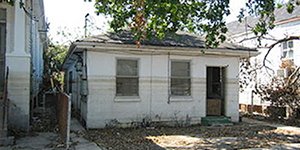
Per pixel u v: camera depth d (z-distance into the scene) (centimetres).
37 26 1895
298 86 1512
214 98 1529
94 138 1050
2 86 1135
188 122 1378
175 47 1320
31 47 1423
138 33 1058
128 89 1302
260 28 985
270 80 1781
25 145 927
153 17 1002
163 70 1352
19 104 1130
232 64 1474
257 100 1877
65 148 892
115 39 1271
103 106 1256
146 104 1321
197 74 1405
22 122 1130
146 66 1327
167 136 1102
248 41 2031
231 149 893
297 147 920
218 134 1143
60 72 2886
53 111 1720
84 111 1317
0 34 1150
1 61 1146
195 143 980
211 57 1433
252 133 1166
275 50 1884
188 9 965
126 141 1005
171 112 1357
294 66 1700
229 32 2264
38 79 2048
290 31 1827
